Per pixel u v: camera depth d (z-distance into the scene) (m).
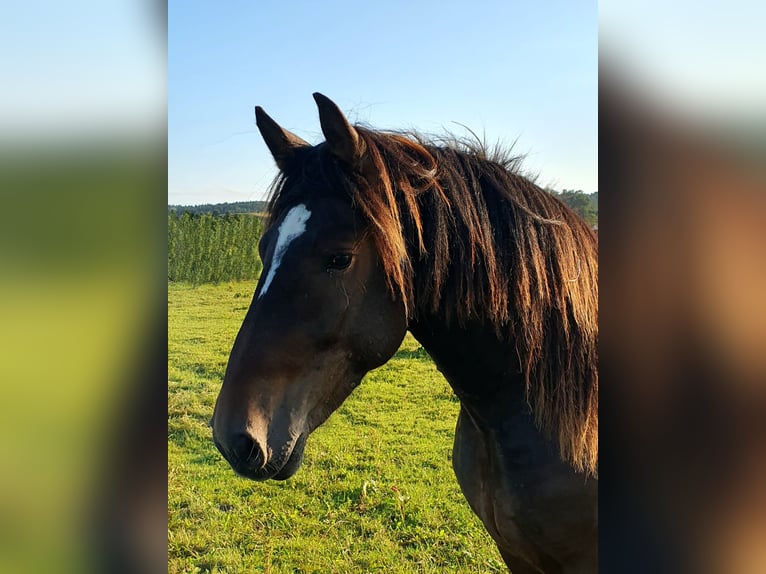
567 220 1.70
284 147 1.66
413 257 1.52
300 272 1.41
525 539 1.67
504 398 1.64
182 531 3.64
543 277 1.57
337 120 1.45
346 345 1.47
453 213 1.54
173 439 5.36
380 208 1.43
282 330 1.40
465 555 3.25
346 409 5.99
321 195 1.47
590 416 1.58
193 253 17.44
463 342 1.61
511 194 1.61
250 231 17.98
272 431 1.36
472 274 1.53
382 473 4.40
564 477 1.59
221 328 10.64
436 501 3.90
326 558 3.30
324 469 4.52
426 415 5.82
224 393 1.38
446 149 1.69
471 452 1.86
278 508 3.92
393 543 3.42
